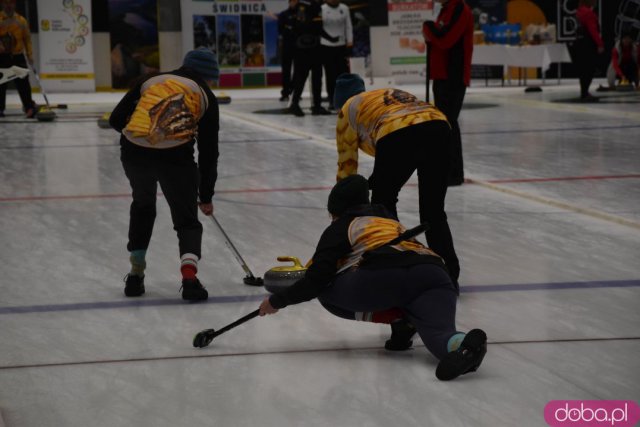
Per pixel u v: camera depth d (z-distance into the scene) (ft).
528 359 20.39
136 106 25.91
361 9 126.52
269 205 40.34
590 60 86.38
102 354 21.43
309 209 39.29
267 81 122.52
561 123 69.92
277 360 20.77
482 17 118.01
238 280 28.14
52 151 59.00
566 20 122.83
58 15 113.70
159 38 118.01
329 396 18.48
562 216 37.06
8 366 20.66
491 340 21.80
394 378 19.44
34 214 38.86
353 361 20.61
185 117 25.29
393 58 119.65
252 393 18.75
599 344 21.36
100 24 118.01
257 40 121.08
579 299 25.21
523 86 112.57
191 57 26.53
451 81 41.73
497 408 17.62
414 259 20.01
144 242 26.43
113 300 26.14
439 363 19.11
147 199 26.43
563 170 48.11
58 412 17.95
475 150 56.54
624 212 36.83
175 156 25.66
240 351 21.45
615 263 29.25
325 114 81.20
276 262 30.22
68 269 29.76
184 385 19.30
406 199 41.47
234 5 119.14
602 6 121.70
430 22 40.86
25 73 78.59
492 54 107.14
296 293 19.97
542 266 29.04
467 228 34.99
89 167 52.16
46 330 23.34
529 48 104.83
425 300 19.77
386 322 20.83
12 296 26.63
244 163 53.36
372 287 19.84
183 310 25.04
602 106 81.71
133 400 18.51
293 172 49.78
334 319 23.95
